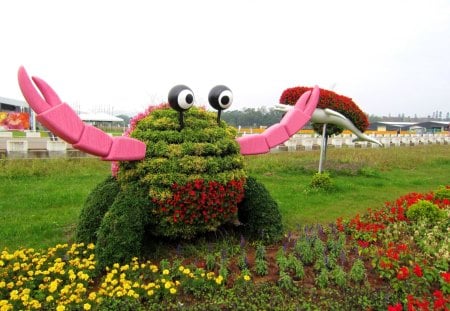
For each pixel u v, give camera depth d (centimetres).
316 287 405
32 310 348
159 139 476
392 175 1289
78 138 407
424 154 1983
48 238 574
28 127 3353
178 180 453
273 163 1379
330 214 736
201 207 467
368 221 624
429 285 407
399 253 461
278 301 371
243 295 381
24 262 444
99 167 1261
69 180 1047
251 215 540
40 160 1289
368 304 372
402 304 375
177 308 359
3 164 1196
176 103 452
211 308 356
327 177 963
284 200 839
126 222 443
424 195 794
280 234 539
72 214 696
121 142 444
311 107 598
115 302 357
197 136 482
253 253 496
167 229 476
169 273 420
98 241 446
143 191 468
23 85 374
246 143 542
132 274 411
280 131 570
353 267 423
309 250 466
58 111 393
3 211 711
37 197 816
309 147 2114
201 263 450
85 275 394
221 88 500
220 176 470
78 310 350
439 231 552
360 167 1342
